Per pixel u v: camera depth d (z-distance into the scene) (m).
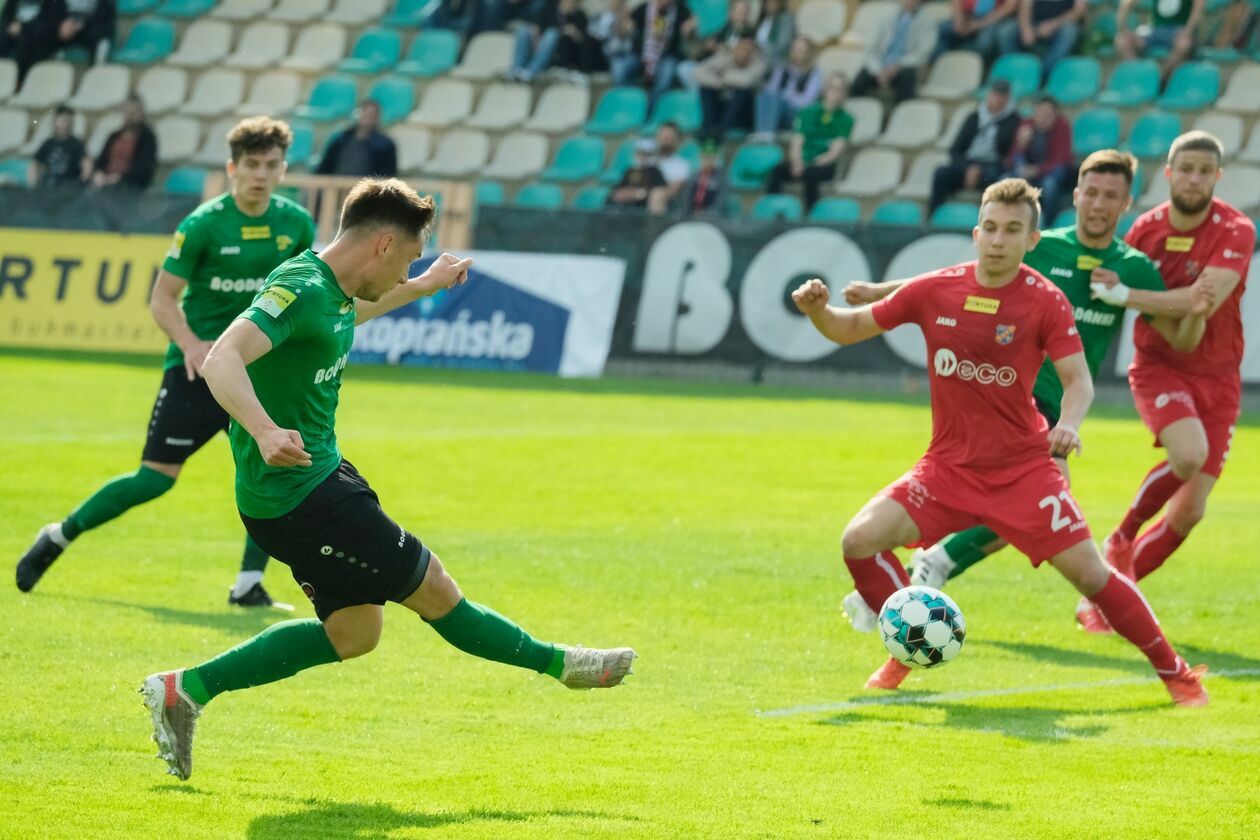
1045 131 63.47
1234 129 68.38
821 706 19.22
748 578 26.92
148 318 65.38
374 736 17.30
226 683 15.14
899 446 44.12
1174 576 28.42
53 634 21.20
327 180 68.19
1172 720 18.77
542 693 19.47
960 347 19.80
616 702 19.12
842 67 75.50
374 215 14.75
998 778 16.12
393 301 17.00
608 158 75.75
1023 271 19.83
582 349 62.50
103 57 83.81
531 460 40.34
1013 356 19.62
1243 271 24.83
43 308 66.44
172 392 23.69
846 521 32.88
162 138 80.50
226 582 25.56
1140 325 26.11
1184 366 25.77
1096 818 14.79
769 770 16.27
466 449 41.81
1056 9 72.19
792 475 38.97
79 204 66.75
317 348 14.72
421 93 80.69
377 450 41.19
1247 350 57.16
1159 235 25.77
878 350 60.06
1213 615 25.23
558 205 71.50
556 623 23.23
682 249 62.00
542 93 78.12
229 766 15.94
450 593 15.59
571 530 31.19
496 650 15.76
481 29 81.25
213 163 79.75
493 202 72.81
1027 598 26.44
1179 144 25.00
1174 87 70.19
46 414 45.94
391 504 33.69
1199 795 15.59
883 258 59.81
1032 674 21.25
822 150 67.88
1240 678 21.16
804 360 60.66
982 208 19.69
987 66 72.31
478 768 16.16
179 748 14.90
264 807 14.57
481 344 63.47
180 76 82.81
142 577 25.59
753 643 22.53
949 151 67.00
